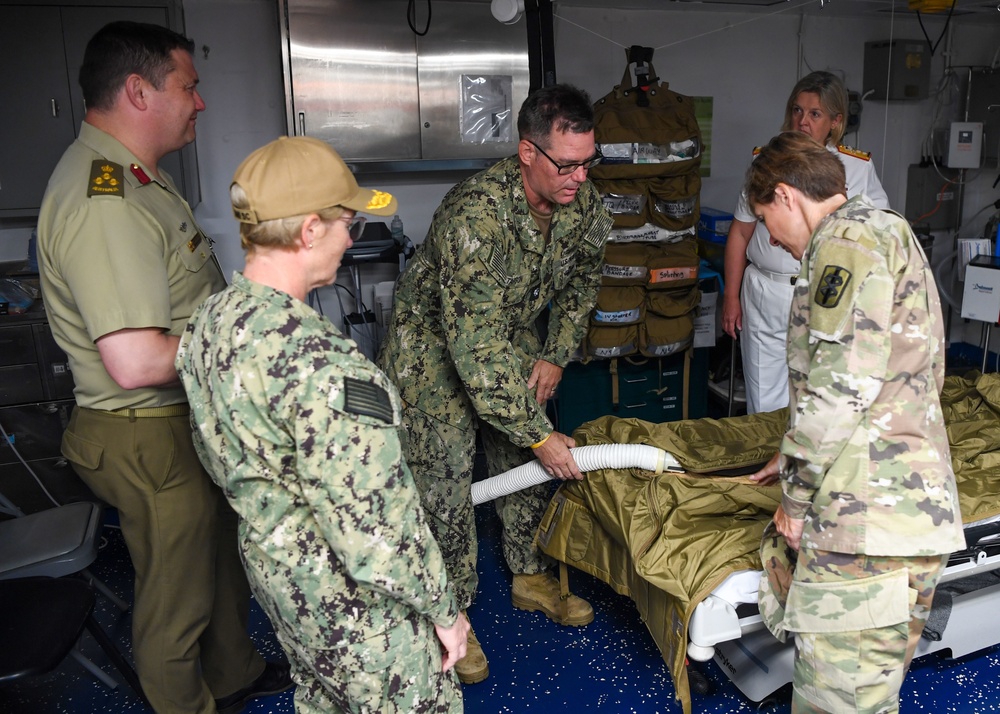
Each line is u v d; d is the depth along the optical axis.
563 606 2.76
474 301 2.21
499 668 2.57
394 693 1.51
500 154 4.09
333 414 1.32
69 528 2.56
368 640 1.47
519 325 2.57
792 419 1.78
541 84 3.23
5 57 3.43
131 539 2.07
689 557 2.09
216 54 3.96
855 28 4.96
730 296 3.63
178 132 2.04
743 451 2.53
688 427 2.72
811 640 1.79
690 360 4.02
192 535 2.08
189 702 2.16
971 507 2.20
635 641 2.69
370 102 3.85
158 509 2.02
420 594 1.45
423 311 2.47
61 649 1.97
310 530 1.43
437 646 1.62
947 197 5.30
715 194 4.95
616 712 2.36
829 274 1.62
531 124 2.13
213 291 2.16
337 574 1.45
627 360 3.98
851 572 1.71
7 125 3.49
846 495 1.67
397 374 2.51
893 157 5.29
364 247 3.79
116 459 1.99
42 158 3.55
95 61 1.92
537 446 2.39
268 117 4.10
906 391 1.65
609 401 4.04
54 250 1.87
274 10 3.99
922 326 1.63
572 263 2.50
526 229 2.28
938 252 5.50
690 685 2.42
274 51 4.03
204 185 4.09
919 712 2.30
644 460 2.38
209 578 2.14
